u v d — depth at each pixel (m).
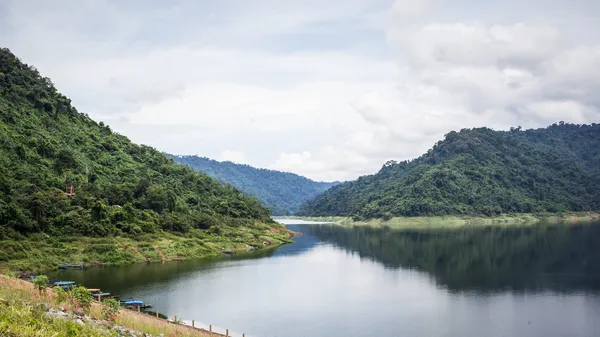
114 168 169.25
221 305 73.62
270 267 112.81
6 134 137.88
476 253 132.25
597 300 77.38
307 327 62.94
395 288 88.56
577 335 60.25
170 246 126.94
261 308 72.50
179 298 77.38
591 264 110.50
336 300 78.38
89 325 29.25
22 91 170.12
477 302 77.06
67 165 145.38
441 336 59.78
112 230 121.38
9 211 104.06
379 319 67.12
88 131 186.88
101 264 106.88
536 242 152.88
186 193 182.38
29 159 135.75
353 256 134.00
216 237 150.38
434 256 130.00
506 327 63.47
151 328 38.75
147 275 96.81
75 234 113.75
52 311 30.00
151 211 140.50
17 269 90.88
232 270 107.00
